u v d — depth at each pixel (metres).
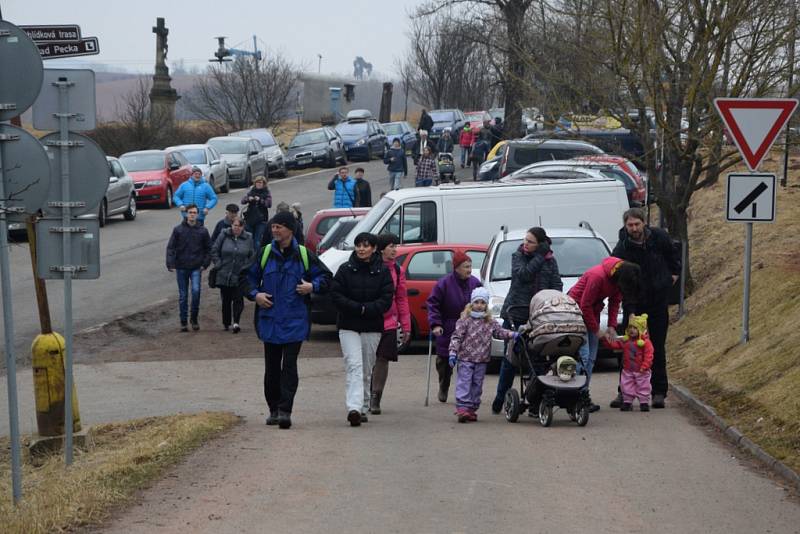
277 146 71.19
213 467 12.17
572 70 25.11
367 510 10.27
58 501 10.55
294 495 10.85
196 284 26.95
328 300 25.19
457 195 26.91
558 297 15.33
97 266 12.65
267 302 14.73
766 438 13.07
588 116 25.62
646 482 11.42
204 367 22.39
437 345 17.25
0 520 10.09
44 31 13.66
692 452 12.98
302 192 60.59
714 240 29.72
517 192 27.06
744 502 10.59
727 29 22.66
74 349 24.66
